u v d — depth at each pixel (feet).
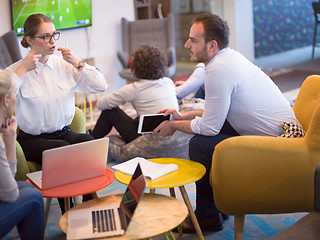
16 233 8.64
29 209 6.91
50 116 9.64
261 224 9.32
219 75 8.67
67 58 9.75
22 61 9.32
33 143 9.58
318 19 27.27
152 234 6.50
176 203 7.36
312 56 28.14
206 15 9.07
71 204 9.54
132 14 24.32
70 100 9.88
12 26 19.74
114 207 7.30
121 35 23.85
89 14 22.16
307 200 8.13
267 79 9.20
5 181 6.53
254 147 7.96
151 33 23.66
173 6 30.04
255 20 29.78
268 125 9.02
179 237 8.95
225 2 29.22
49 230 9.41
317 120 7.82
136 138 12.56
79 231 6.61
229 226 9.33
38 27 9.25
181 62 29.68
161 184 7.84
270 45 29.71
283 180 8.05
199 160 9.07
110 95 12.58
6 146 6.81
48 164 7.59
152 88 12.12
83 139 9.81
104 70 23.38
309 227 6.70
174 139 12.13
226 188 8.09
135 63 12.17
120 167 8.61
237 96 8.90
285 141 8.03
